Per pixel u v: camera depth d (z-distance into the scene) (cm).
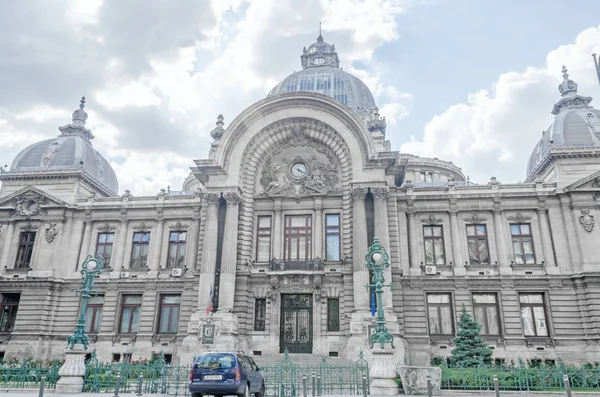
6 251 4141
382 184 3522
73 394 2052
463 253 3719
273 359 3116
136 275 3991
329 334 3356
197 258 3825
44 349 3828
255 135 3831
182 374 2558
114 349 3759
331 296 3466
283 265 3559
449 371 2134
